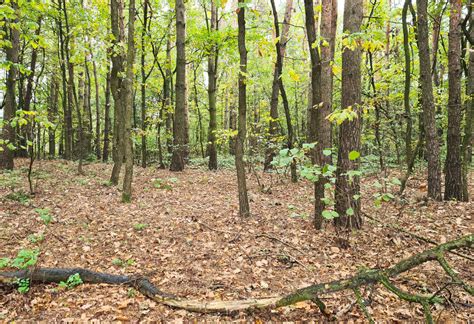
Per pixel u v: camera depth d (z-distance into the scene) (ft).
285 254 16.12
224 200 26.73
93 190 28.68
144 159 47.65
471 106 22.48
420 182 30.35
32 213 21.11
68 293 12.88
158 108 51.01
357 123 17.33
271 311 11.57
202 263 15.56
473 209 21.07
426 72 23.63
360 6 16.98
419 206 22.54
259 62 66.18
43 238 17.51
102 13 41.14
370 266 14.76
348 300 12.18
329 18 29.30
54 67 52.80
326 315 11.29
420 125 31.32
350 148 17.43
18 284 13.02
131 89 25.22
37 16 32.45
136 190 29.81
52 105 67.82
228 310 11.52
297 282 13.74
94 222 20.27
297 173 37.11
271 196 28.04
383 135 34.50
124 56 30.60
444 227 18.52
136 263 15.65
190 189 31.14
